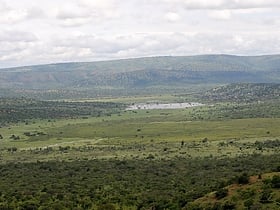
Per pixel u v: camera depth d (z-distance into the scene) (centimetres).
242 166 16525
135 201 12231
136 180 15550
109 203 12088
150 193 13075
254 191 9119
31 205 12262
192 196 10862
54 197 13188
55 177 16588
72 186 14725
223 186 10581
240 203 8806
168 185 14250
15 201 12744
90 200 12688
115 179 15912
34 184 15188
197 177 15212
